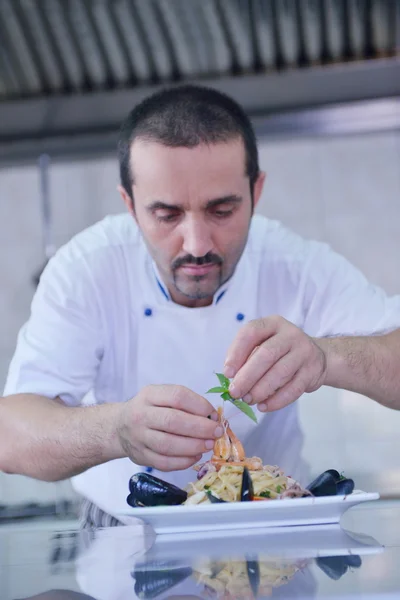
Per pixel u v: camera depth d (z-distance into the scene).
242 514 0.96
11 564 0.82
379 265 4.04
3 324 4.11
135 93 3.29
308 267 1.67
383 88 3.27
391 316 1.56
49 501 2.79
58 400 1.51
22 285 4.11
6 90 3.32
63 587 0.68
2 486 2.80
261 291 1.69
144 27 3.10
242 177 1.33
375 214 4.04
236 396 1.09
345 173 4.06
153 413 1.08
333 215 4.06
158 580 0.68
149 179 1.31
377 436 2.88
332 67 3.22
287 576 0.66
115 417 1.20
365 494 0.95
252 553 0.78
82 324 1.57
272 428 1.69
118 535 1.02
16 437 1.32
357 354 1.33
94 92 3.30
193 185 1.29
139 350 1.65
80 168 4.09
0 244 4.14
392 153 4.04
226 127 1.30
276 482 1.02
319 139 4.05
